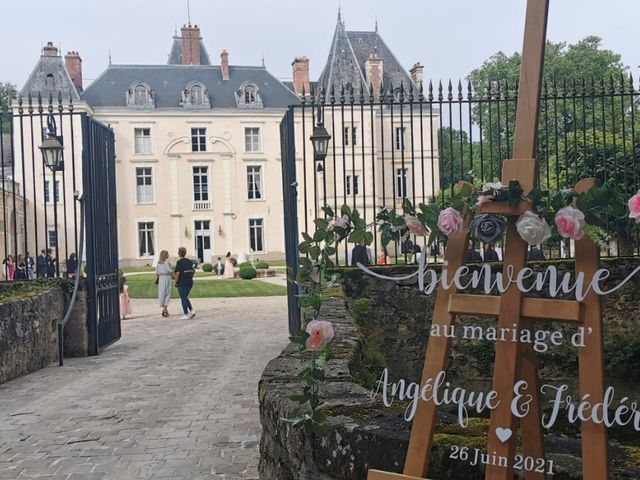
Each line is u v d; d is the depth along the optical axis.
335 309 5.83
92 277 9.64
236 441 4.94
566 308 1.97
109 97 46.94
